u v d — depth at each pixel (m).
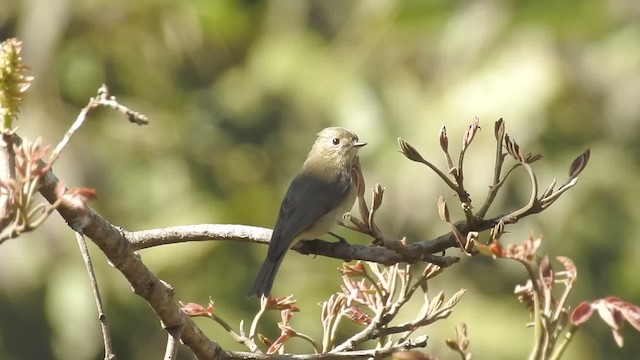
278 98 16.73
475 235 5.11
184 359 13.60
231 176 16.28
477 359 14.73
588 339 16.08
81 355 14.45
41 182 4.95
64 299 14.23
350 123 15.66
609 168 16.33
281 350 5.99
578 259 16.06
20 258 14.24
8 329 14.43
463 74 15.66
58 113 15.23
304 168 8.65
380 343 5.95
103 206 15.05
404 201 15.00
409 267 5.93
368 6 16.38
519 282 15.62
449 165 5.25
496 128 5.27
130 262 5.52
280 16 17.42
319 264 14.87
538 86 15.41
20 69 4.52
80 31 15.98
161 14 16.39
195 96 16.83
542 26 15.71
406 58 16.03
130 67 16.31
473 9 15.79
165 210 15.42
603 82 16.50
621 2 16.64
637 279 16.09
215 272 14.95
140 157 15.69
